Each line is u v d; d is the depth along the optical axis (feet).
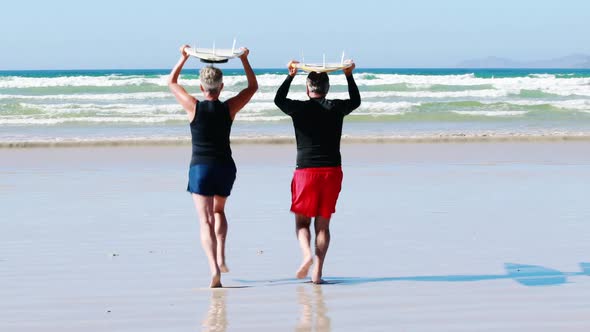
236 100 34.04
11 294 31.65
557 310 29.27
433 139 109.50
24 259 38.68
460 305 30.04
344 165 83.05
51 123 135.85
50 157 90.48
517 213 53.42
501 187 66.74
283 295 31.81
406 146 103.24
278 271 36.73
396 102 184.65
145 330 26.73
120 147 101.91
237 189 65.26
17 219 51.01
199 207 33.47
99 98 199.21
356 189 65.36
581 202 58.44
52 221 50.29
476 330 26.71
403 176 74.18
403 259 39.17
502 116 154.61
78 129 127.03
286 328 26.99
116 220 50.62
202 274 35.73
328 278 35.19
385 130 126.82
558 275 35.29
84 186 67.41
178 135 116.78
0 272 35.70
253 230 47.37
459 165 83.30
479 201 58.90
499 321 27.78
